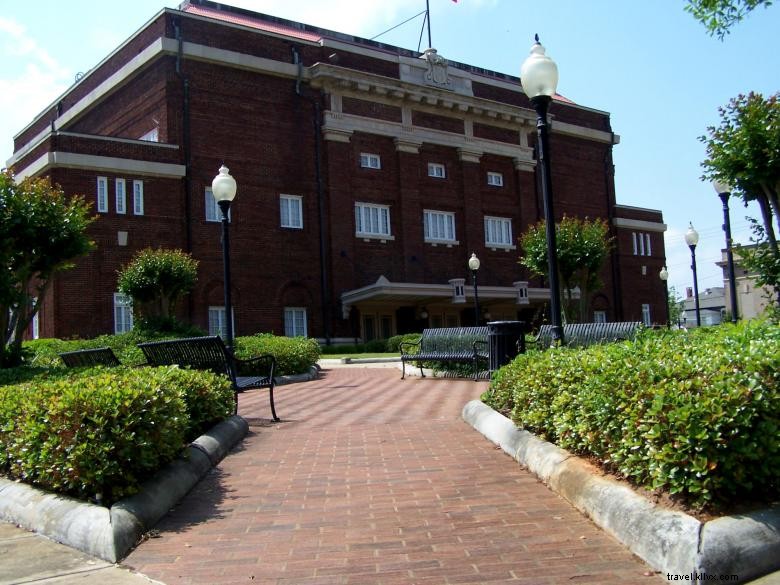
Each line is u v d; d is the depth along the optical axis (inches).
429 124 1364.4
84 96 1283.2
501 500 206.2
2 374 435.8
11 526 207.9
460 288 1256.2
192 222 1068.5
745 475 157.9
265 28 1254.3
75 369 389.1
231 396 333.4
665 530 152.6
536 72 325.4
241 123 1132.5
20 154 1055.6
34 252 521.0
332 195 1218.0
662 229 1764.3
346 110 1253.1
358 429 337.1
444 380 571.5
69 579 161.2
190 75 1087.0
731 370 170.9
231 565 165.8
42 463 208.4
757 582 140.0
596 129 1658.5
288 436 325.4
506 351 455.8
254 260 1128.2
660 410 166.4
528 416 251.8
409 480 234.2
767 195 417.7
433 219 1362.0
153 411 220.1
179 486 224.4
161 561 171.2
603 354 229.1
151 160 1034.7
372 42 1381.6
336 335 1206.3
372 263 1269.7
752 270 434.6
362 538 179.9
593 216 1633.9
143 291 837.8
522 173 1497.3
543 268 989.2
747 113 400.5
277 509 209.3
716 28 470.3
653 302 1740.9
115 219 995.9
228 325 474.0
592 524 181.9
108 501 199.6
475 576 151.4
